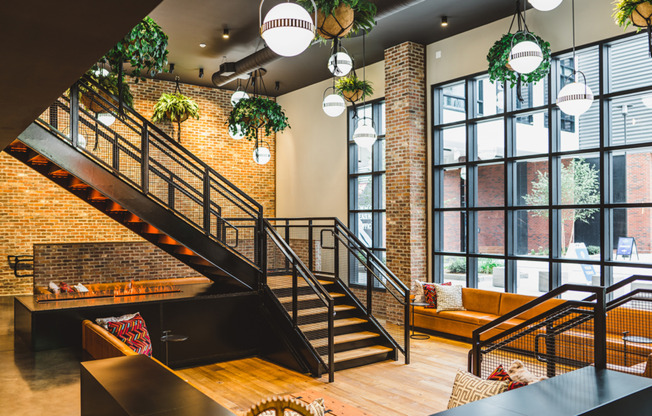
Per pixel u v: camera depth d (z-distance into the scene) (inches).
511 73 253.3
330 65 227.5
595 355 142.1
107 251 388.8
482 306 329.4
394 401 217.6
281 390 231.6
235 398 220.2
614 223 279.6
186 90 474.3
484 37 333.7
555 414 103.5
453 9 305.1
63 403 186.7
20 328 269.6
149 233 301.1
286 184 515.2
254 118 351.6
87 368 130.9
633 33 264.2
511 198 329.4
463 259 359.6
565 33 293.3
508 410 105.7
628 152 273.7
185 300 272.1
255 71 392.5
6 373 217.5
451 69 356.2
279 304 280.4
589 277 288.5
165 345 263.1
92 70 259.9
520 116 325.7
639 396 118.6
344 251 426.3
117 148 251.0
